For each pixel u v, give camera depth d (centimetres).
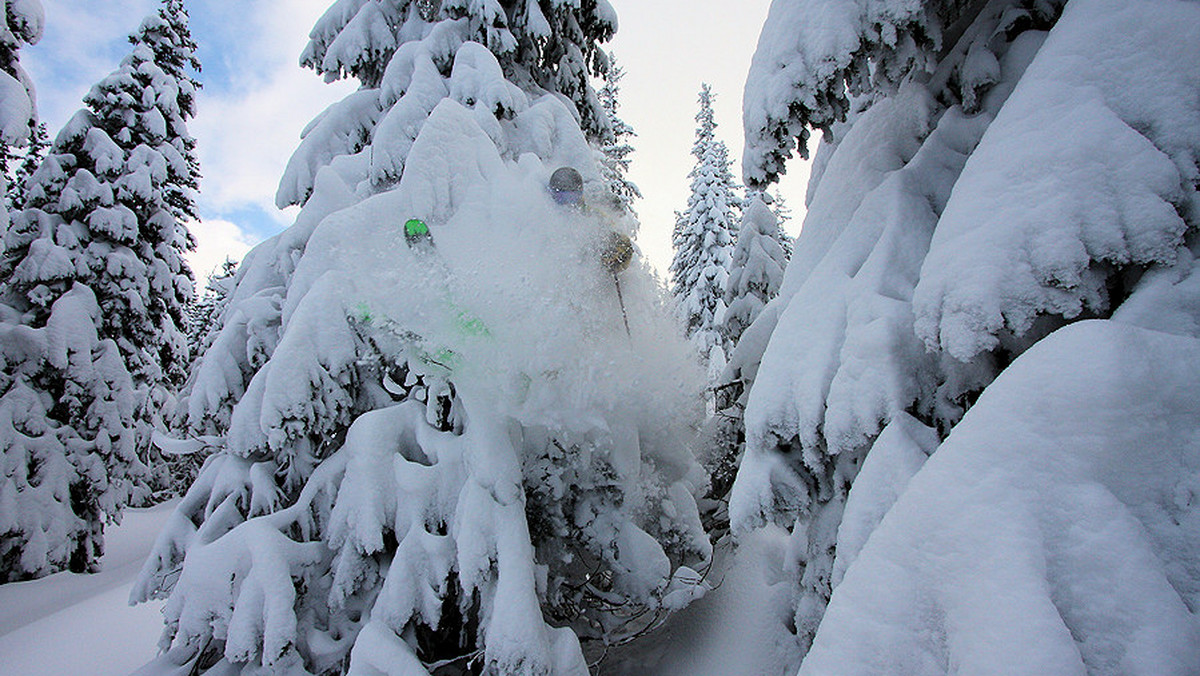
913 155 263
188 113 1541
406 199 340
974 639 115
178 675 330
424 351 314
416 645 290
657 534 404
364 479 305
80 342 1160
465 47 487
